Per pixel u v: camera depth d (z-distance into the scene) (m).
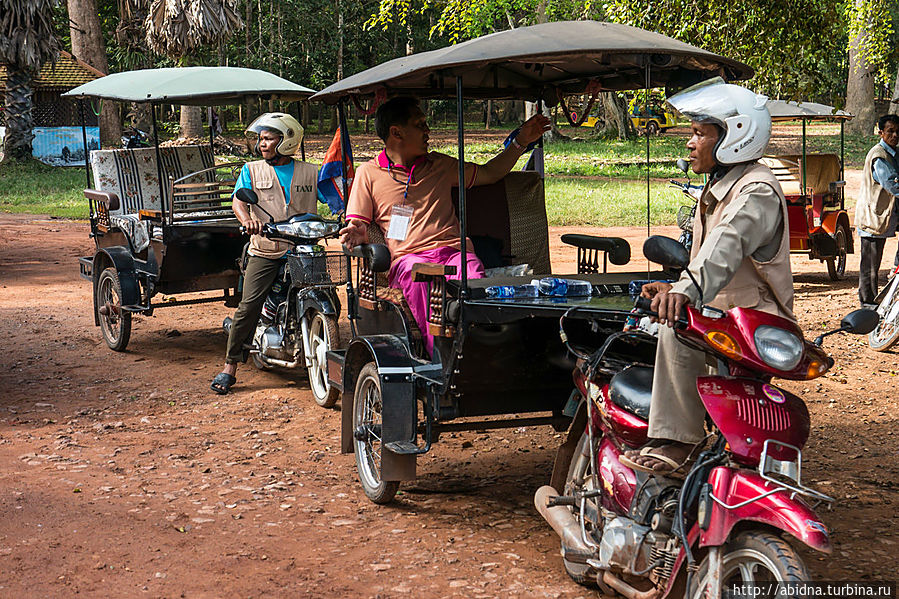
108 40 49.69
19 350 9.24
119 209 9.96
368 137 47.41
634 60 4.63
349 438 5.53
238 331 7.73
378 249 5.23
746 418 3.32
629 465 3.70
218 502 5.28
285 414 7.16
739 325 3.37
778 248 3.65
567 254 15.34
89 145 36.59
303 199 7.92
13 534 4.74
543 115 6.29
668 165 32.66
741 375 3.46
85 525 4.88
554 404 5.13
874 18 13.87
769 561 3.21
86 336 9.85
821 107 13.06
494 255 6.07
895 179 9.32
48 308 11.36
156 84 8.49
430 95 6.14
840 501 5.16
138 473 5.77
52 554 4.50
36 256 15.84
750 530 3.34
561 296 4.70
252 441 6.48
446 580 4.25
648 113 5.91
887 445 6.16
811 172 14.05
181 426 6.83
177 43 29.34
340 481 5.68
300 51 53.06
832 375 7.93
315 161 31.78
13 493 5.34
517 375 4.94
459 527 4.92
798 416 3.37
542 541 4.73
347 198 6.18
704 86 3.74
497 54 4.39
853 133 43.91
